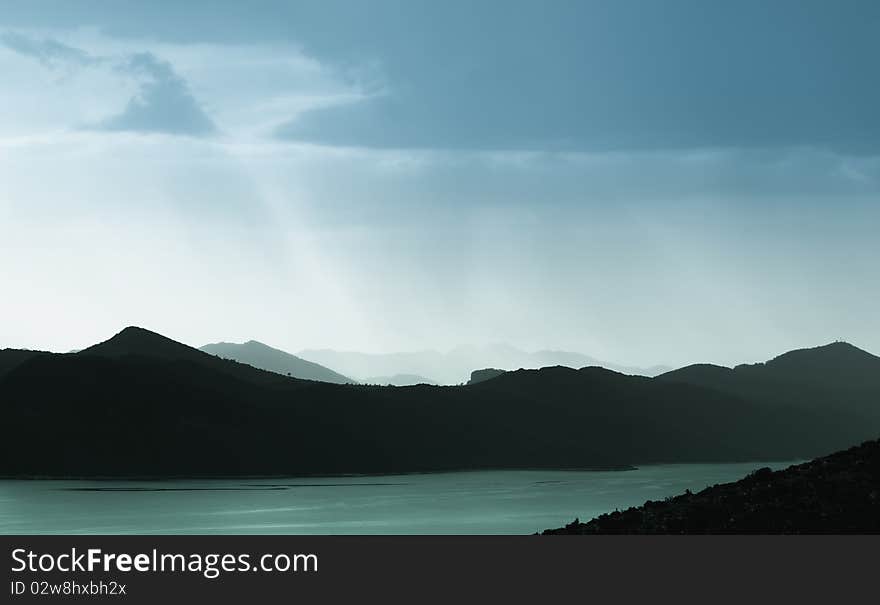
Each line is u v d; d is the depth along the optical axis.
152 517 120.75
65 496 162.62
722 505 48.91
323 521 113.44
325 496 166.50
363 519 116.31
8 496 162.38
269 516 122.31
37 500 152.25
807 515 45.25
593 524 54.00
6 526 107.56
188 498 159.75
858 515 44.44
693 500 51.91
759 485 50.16
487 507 137.38
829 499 46.22
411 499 157.25
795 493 47.50
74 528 104.25
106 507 138.62
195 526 106.88
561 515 121.25
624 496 162.62
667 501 53.91
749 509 47.25
